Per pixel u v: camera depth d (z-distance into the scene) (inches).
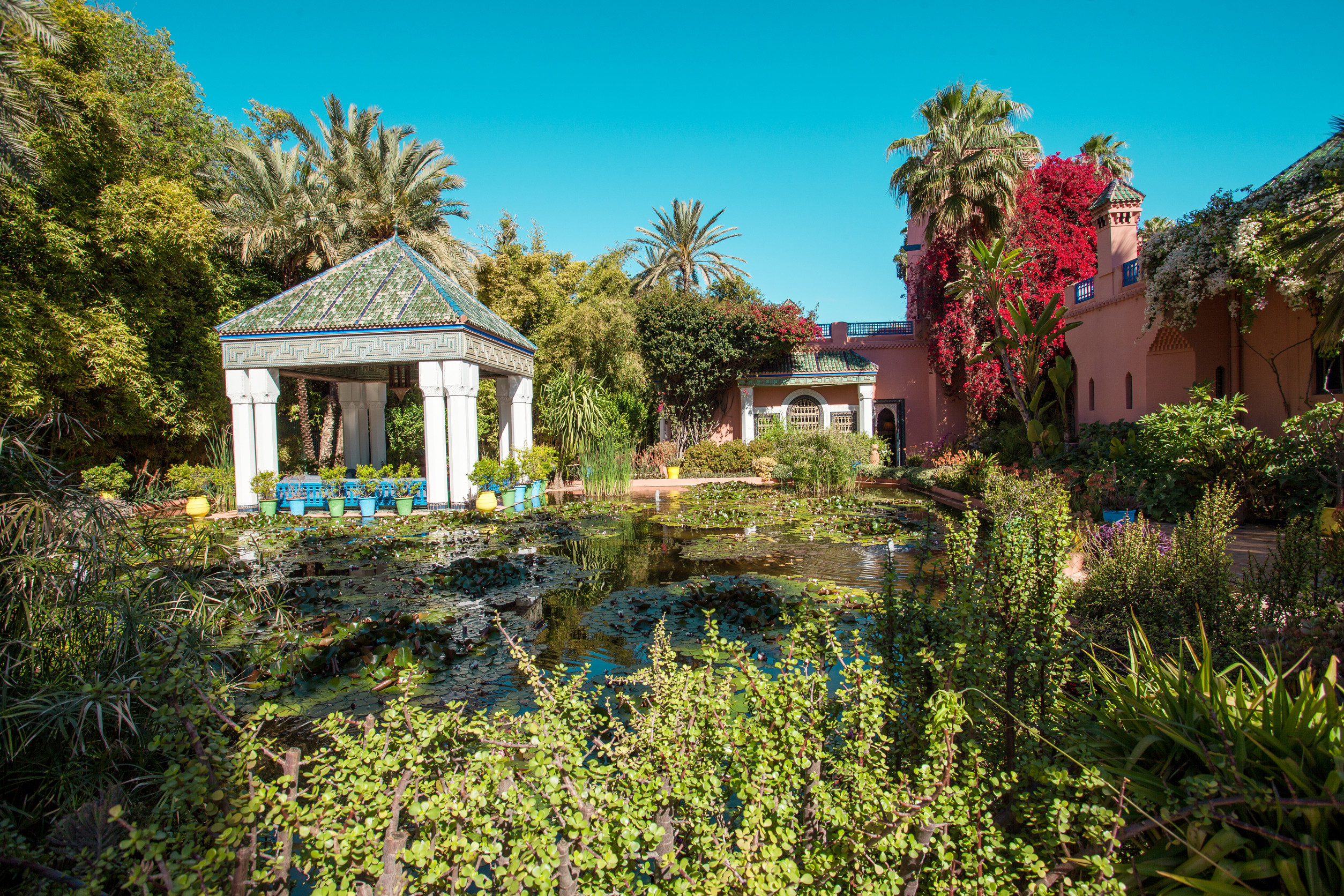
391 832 71.8
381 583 305.0
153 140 640.4
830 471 667.4
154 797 107.1
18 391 462.3
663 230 1224.2
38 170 384.5
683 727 93.4
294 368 626.8
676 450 890.7
